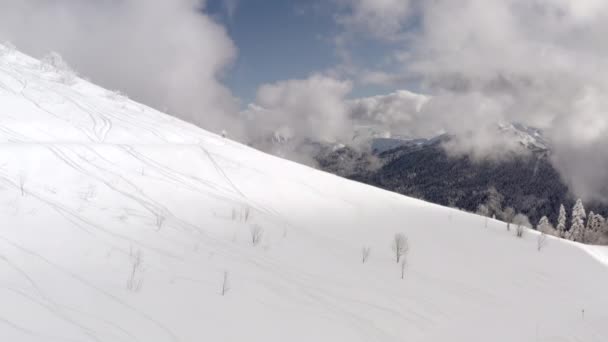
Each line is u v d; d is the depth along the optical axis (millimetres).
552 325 14305
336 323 11234
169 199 19672
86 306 9102
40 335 7605
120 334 8312
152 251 13312
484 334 12570
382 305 13156
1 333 7367
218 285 11875
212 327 9516
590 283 20062
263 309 11086
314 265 15570
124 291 10195
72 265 11016
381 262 17734
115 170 21344
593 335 14039
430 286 15867
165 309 9805
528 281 18797
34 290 9227
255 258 14898
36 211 14047
